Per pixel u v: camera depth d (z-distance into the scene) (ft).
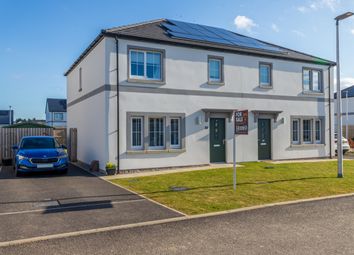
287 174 39.40
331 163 51.31
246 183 33.32
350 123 126.82
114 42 42.88
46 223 20.01
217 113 50.03
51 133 63.72
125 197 27.22
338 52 37.78
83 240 16.92
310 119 59.31
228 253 15.03
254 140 53.16
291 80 57.16
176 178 36.70
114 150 42.32
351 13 36.14
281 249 15.46
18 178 38.70
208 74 49.37
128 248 15.72
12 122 176.86
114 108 42.52
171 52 46.39
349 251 15.16
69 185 33.45
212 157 49.93
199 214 21.62
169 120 46.09
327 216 21.11
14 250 15.65
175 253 15.06
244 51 52.01
